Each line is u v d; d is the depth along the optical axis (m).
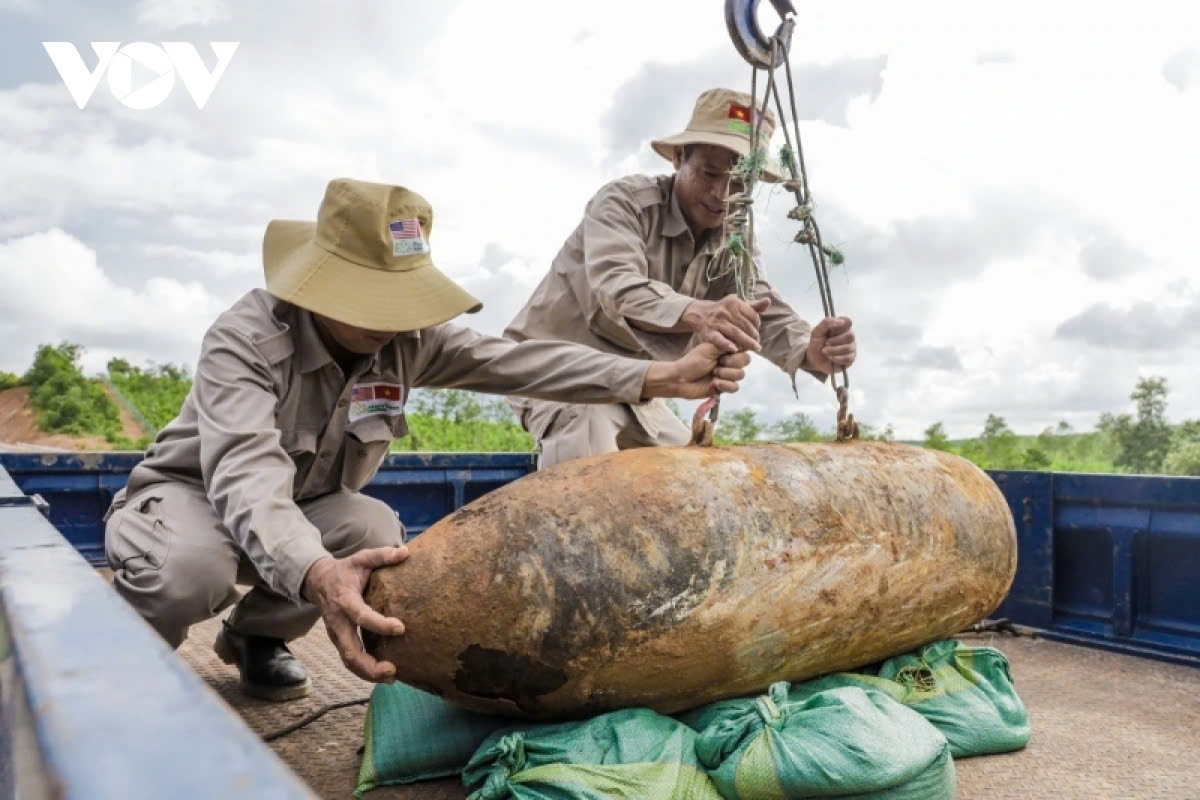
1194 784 2.39
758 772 1.99
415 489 4.88
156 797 0.46
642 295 3.20
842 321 3.02
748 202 2.70
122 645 0.74
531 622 2.08
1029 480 4.05
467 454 4.93
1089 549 3.94
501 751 2.06
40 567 1.10
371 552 2.09
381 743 2.30
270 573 2.08
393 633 1.99
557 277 3.82
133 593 2.40
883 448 2.84
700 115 3.52
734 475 2.38
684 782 2.04
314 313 2.42
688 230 3.65
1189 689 3.24
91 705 0.59
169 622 2.44
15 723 0.70
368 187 2.31
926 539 2.60
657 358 3.50
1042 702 3.09
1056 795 2.31
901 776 1.97
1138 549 3.75
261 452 2.20
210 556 2.45
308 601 2.08
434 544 2.13
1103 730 2.80
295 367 2.49
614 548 2.15
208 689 0.64
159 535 2.44
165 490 2.56
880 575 2.47
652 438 3.80
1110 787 2.36
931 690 2.63
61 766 0.50
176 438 2.62
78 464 4.33
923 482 2.72
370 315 2.23
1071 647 3.83
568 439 3.63
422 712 2.37
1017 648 3.81
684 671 2.20
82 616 0.84
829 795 1.96
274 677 2.90
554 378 2.67
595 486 2.25
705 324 3.00
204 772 0.49
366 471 2.77
